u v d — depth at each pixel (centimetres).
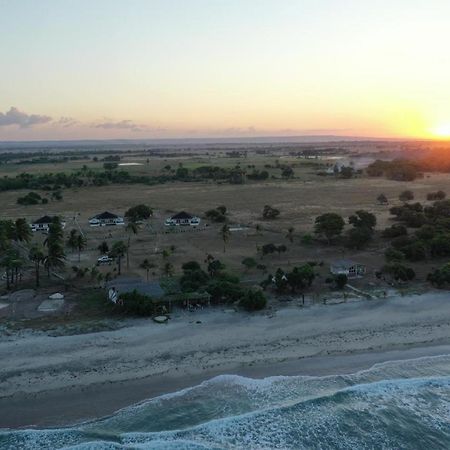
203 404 4931
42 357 5769
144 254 10256
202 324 6669
